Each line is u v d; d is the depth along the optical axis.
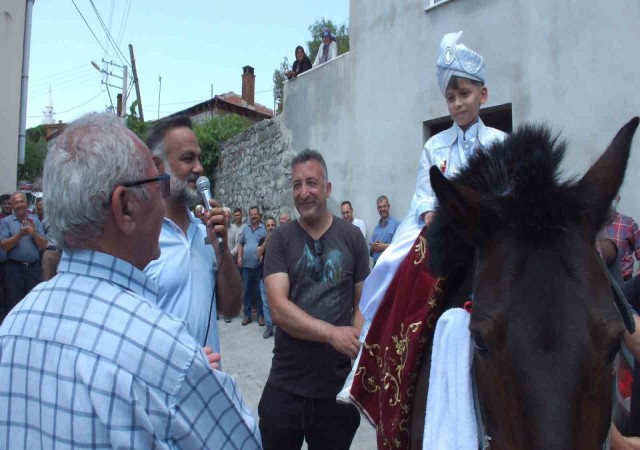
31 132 39.28
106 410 1.19
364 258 3.07
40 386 1.26
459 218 1.63
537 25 6.73
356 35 9.48
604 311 1.39
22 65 8.14
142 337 1.26
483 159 1.84
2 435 1.31
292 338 2.86
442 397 1.67
